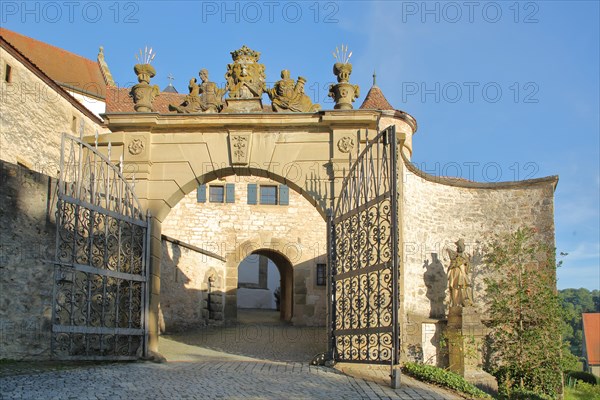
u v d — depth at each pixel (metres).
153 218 14.63
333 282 14.07
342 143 14.57
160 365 12.96
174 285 22.81
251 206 26.88
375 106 26.53
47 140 22.69
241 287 36.81
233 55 15.44
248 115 14.77
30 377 10.30
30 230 13.37
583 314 56.69
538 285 19.17
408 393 10.56
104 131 27.02
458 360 17.88
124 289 14.01
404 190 18.89
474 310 18.22
